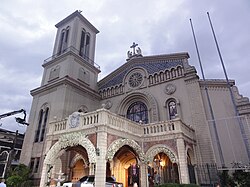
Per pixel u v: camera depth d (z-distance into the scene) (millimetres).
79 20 34281
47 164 16922
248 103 21359
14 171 22000
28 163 24297
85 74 31109
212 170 18594
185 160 16281
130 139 17578
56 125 19375
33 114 28234
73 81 27328
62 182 17703
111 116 16547
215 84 23641
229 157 19672
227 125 21156
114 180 15492
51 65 31359
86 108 28609
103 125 15383
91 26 36719
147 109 26719
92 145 15078
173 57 27000
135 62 30562
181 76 25156
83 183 13812
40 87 29125
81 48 33250
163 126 18750
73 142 16391
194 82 23938
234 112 21750
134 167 21453
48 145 18719
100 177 13602
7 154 34938
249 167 17562
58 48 32844
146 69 28875
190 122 22359
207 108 22406
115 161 20703
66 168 21031
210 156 19656
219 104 22531
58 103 25578
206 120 21469
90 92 29844
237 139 20266
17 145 36875
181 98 24203
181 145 16891
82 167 21469
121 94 29781
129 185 20906
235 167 18516
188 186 13492
